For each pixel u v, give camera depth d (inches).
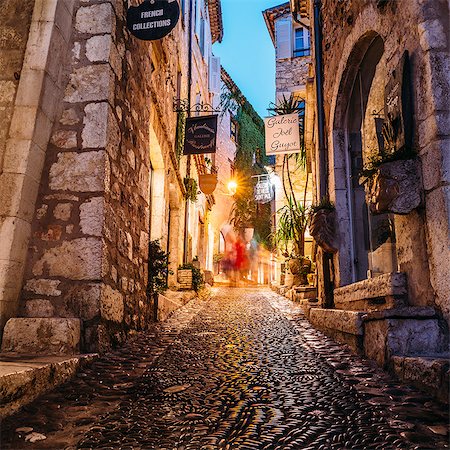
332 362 142.1
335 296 227.1
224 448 76.0
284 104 448.5
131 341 182.4
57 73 171.5
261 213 1051.3
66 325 139.6
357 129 249.3
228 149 989.8
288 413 94.0
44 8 169.6
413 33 133.7
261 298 461.4
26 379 99.3
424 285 129.3
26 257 157.2
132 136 208.5
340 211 240.7
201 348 172.6
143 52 235.0
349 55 214.7
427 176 125.5
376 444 76.5
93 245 158.2
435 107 121.3
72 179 164.1
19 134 156.9
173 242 442.9
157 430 84.7
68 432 83.6
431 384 100.6
